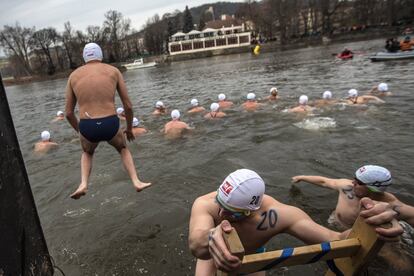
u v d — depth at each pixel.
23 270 2.12
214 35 92.00
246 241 2.75
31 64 80.19
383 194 4.08
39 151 9.85
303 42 74.81
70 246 4.68
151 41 100.88
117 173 7.21
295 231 2.65
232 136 9.05
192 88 22.22
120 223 5.13
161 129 10.68
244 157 7.35
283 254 1.93
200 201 2.79
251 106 12.41
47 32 77.50
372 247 1.92
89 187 6.62
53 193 6.58
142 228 4.92
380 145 7.19
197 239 2.34
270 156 7.24
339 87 15.24
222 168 6.88
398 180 5.53
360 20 80.56
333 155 6.91
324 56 37.44
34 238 2.40
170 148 8.60
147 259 4.22
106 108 4.43
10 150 2.19
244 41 90.50
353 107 10.62
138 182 4.52
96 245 4.64
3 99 2.19
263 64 36.88
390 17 73.62
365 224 1.96
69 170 7.90
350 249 2.01
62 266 4.27
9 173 2.13
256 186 2.50
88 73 4.45
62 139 11.25
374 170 4.06
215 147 8.27
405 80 14.73
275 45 76.12
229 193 2.49
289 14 82.44
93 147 4.59
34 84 57.53
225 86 21.03
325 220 4.64
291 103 12.55
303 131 8.74
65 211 5.72
